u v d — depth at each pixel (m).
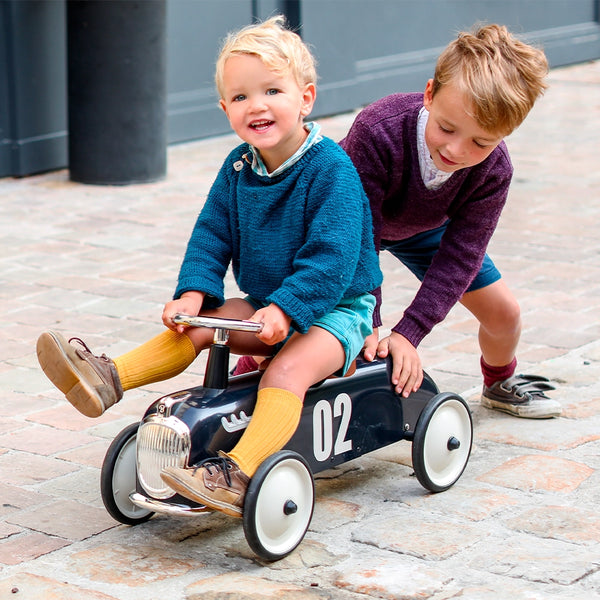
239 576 2.94
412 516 3.32
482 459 3.78
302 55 3.12
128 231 7.27
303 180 3.13
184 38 10.05
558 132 11.00
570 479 3.59
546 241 7.00
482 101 3.05
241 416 3.07
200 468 2.86
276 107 3.04
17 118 8.79
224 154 9.86
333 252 3.05
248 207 3.22
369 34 11.96
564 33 15.41
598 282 6.08
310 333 3.15
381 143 3.41
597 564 2.99
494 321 4.00
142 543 3.14
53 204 8.02
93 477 3.62
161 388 4.48
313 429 3.21
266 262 3.22
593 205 8.00
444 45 13.18
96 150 8.57
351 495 3.49
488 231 3.58
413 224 3.65
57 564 3.00
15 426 4.07
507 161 3.52
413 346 3.51
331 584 2.90
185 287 3.23
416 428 3.39
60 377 3.04
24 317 5.42
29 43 8.75
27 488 3.52
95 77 8.39
